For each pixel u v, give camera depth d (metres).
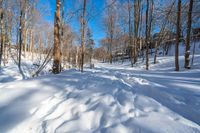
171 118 3.08
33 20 24.48
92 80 5.82
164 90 4.95
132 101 3.84
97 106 3.51
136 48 25.44
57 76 6.24
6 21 19.89
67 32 19.33
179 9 13.00
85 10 12.87
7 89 4.48
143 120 2.99
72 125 2.94
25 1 16.25
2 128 2.95
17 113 3.33
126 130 2.74
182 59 17.94
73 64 19.77
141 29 26.36
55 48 8.69
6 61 20.94
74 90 4.55
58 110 3.47
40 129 2.94
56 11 8.58
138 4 23.59
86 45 32.34
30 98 3.96
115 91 4.49
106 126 2.88
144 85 5.49
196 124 2.89
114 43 43.16
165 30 25.28
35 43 32.88
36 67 15.35
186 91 4.96
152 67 18.33
